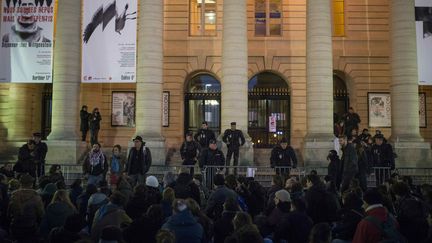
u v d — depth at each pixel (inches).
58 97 948.0
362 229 257.4
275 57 1154.7
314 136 917.8
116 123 1151.0
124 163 827.4
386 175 737.6
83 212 389.1
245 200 409.4
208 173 706.8
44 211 349.4
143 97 923.4
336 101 1182.3
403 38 965.8
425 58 945.5
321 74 930.1
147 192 371.6
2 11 943.7
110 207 311.9
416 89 960.9
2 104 1111.6
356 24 1165.1
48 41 933.2
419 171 890.7
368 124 1143.0
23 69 932.6
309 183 407.8
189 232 270.8
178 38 1160.8
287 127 1153.4
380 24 1166.3
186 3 1167.0
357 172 605.9
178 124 1146.7
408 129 952.9
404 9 967.6
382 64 1157.7
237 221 247.4
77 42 970.1
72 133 948.6
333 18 1172.5
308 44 951.0
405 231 281.1
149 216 278.7
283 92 1161.4
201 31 1170.0
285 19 1165.1
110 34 925.8
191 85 1186.0
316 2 944.3
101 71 922.7
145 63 927.7
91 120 997.8
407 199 294.8
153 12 936.9
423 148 938.1
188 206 302.5
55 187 406.9
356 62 1157.1
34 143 716.0
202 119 1171.9
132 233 262.5
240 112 919.0
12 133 1094.4
